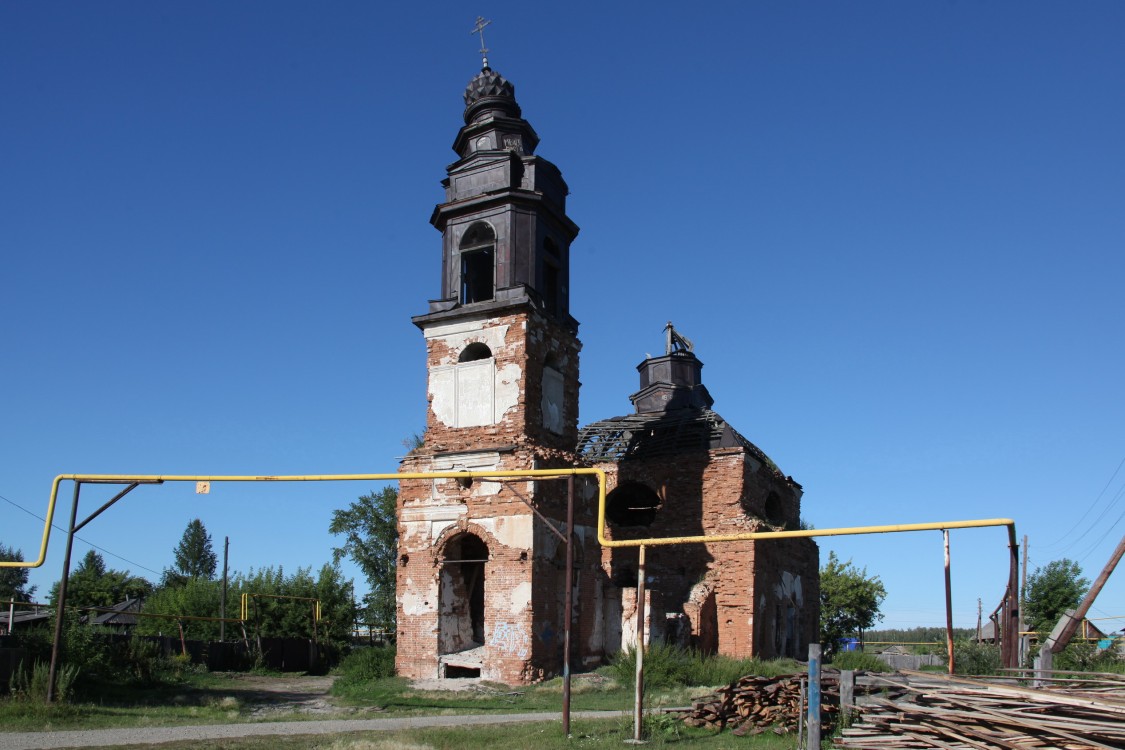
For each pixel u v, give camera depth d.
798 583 40.38
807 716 14.78
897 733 12.61
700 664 26.78
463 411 28.97
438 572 27.80
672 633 31.62
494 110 31.58
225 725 18.88
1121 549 19.22
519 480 24.25
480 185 30.36
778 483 39.94
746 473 35.62
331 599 49.59
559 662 27.33
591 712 20.97
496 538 27.14
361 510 56.59
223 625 45.41
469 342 29.39
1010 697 12.54
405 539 28.56
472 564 30.17
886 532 14.67
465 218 30.44
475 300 32.16
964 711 12.35
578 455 30.62
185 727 18.36
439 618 27.55
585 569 29.42
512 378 28.39
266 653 39.34
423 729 18.20
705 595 33.34
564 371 30.80
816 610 42.31
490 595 26.89
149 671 28.20
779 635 37.03
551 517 27.81
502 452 27.72
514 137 31.41
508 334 28.75
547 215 30.83
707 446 36.72
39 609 42.50
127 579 83.50
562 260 31.52
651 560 35.62
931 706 12.76
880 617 67.88
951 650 14.23
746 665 26.91
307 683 32.88
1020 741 11.45
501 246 29.56
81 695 22.73
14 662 21.64
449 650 27.62
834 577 67.12
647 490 39.41
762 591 34.53
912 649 60.72
